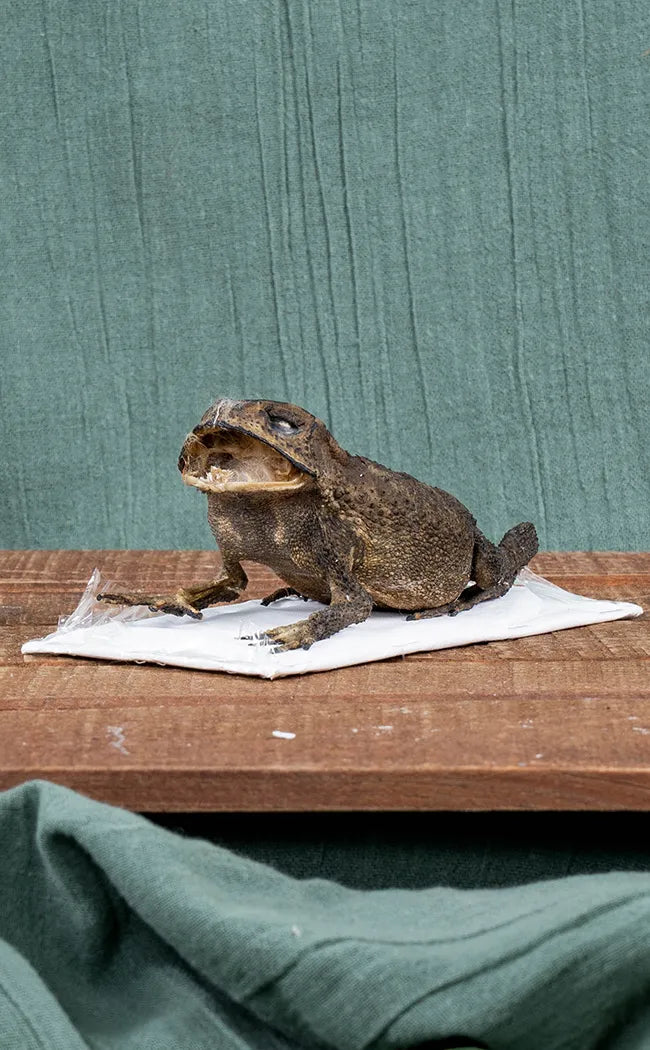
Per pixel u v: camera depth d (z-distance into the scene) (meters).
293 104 1.45
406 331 1.47
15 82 1.45
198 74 1.45
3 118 1.46
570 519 1.49
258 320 1.48
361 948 0.93
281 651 1.11
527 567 1.28
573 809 1.01
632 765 1.01
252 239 1.47
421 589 1.15
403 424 1.48
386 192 1.46
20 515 1.51
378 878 1.03
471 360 1.47
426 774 1.00
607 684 1.09
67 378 1.49
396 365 1.48
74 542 1.51
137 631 1.13
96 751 1.02
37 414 1.49
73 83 1.45
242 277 1.47
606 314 1.46
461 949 0.93
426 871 1.03
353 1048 0.93
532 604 1.18
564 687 1.08
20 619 1.18
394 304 1.47
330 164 1.45
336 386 1.48
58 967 0.97
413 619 1.16
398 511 1.13
